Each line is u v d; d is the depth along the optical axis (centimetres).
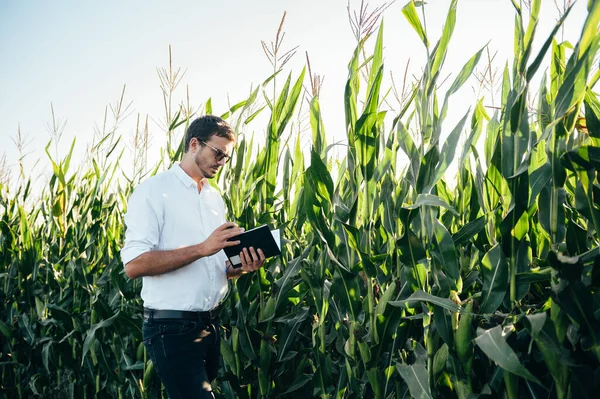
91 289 299
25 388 344
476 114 181
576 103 131
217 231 190
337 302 205
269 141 231
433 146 159
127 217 194
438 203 146
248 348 219
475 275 172
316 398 225
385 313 172
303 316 220
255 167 242
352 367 188
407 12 166
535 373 148
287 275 208
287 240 221
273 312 220
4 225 354
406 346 182
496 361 128
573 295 129
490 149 170
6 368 352
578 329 131
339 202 200
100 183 312
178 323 192
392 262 188
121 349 274
